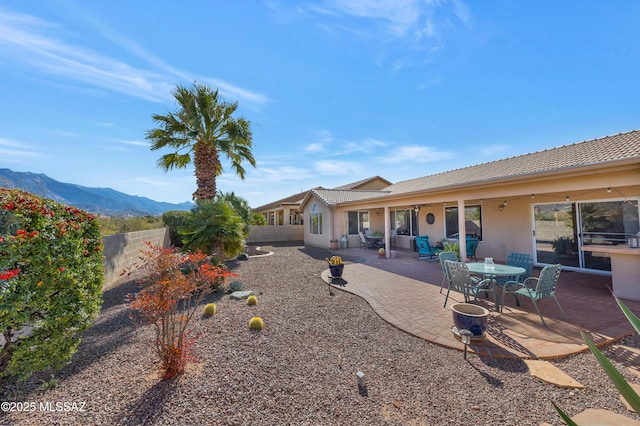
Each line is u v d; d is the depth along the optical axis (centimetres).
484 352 398
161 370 347
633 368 357
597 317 519
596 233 872
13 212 288
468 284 564
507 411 281
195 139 1241
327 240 1767
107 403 293
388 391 314
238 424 263
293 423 265
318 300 667
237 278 887
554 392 311
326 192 1953
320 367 365
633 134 847
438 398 302
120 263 945
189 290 378
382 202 1284
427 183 1402
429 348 421
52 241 324
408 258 1270
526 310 571
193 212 1265
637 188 787
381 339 453
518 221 1077
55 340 337
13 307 279
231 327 501
